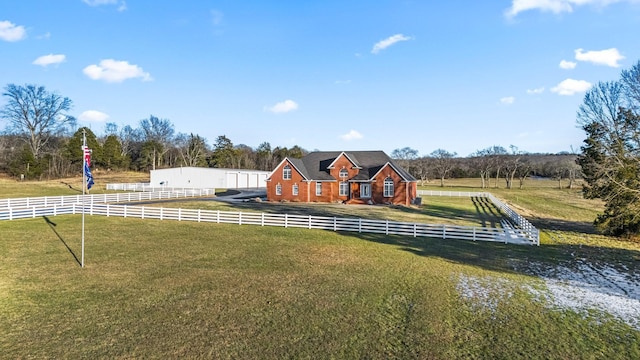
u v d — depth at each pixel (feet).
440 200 195.72
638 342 35.47
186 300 44.73
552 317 41.32
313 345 33.86
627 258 71.92
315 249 73.36
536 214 147.43
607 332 37.63
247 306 43.06
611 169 94.99
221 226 97.60
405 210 139.95
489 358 32.19
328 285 51.19
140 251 69.36
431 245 79.20
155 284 50.52
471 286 51.88
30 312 40.68
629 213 92.48
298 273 56.75
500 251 75.00
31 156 245.65
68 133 302.45
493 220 120.47
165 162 370.94
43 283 50.37
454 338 35.81
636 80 98.17
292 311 41.78
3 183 209.87
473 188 297.94
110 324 37.78
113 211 112.88
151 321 38.60
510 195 235.40
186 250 70.69
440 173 367.25
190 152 360.48
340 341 34.76
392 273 57.52
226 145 378.94
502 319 40.52
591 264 66.44
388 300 45.80
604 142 101.09
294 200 165.68
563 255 72.95
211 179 234.99
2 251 67.31
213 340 34.50
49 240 77.20
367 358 31.78
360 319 39.88
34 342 33.81
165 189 197.16
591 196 102.83
